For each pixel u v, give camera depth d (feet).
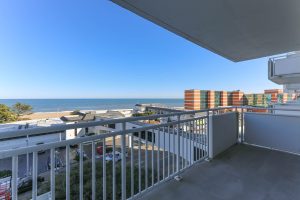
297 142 11.15
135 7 6.52
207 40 10.02
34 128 3.48
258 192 6.81
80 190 4.51
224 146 11.78
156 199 6.25
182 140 8.48
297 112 16.33
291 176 8.15
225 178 7.91
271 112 13.58
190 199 6.31
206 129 10.20
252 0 6.11
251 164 9.52
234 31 8.78
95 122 4.60
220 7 6.56
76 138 4.40
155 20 7.60
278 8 6.66
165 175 8.03
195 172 8.48
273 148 12.12
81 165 4.50
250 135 13.23
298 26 8.19
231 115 12.76
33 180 3.68
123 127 5.57
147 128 6.50
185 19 7.50
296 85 34.78
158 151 7.20
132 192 6.05
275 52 12.27
